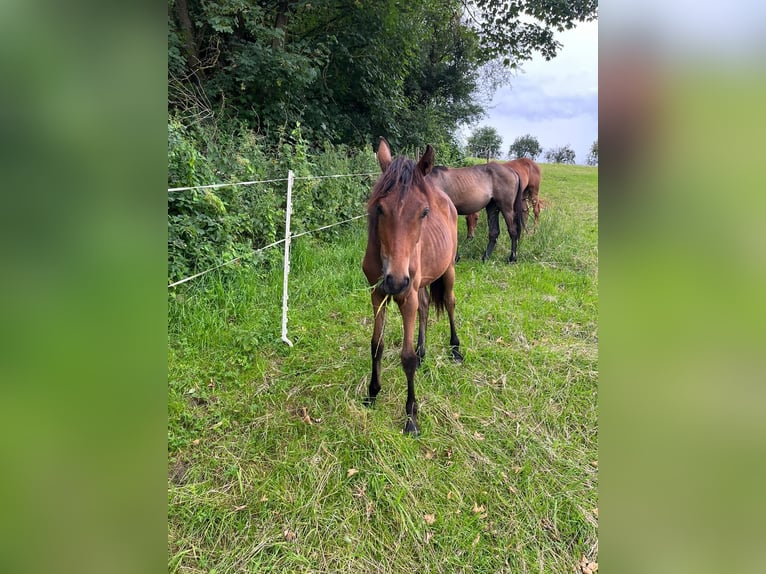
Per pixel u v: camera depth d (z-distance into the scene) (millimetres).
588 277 5285
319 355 3264
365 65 8078
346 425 2514
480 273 5465
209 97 6238
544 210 7836
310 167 5707
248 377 2963
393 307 4035
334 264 4969
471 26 10891
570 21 9219
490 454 2383
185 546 1838
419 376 3061
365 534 1918
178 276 3553
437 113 11164
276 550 1832
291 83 6691
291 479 2174
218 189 4211
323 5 7488
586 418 2693
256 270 4320
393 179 2143
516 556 1846
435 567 1797
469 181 5965
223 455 2303
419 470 2242
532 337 3695
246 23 6266
